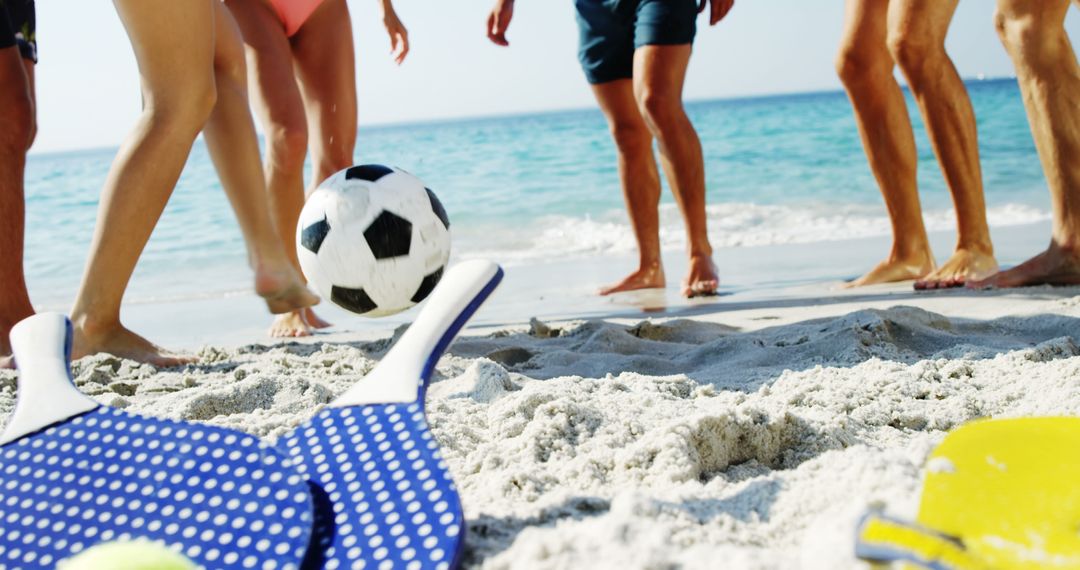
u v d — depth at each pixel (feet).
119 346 5.62
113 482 2.43
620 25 8.77
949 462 2.22
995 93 56.75
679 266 11.94
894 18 7.42
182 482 2.39
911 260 8.04
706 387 4.11
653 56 8.30
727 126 46.34
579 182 29.48
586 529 2.15
